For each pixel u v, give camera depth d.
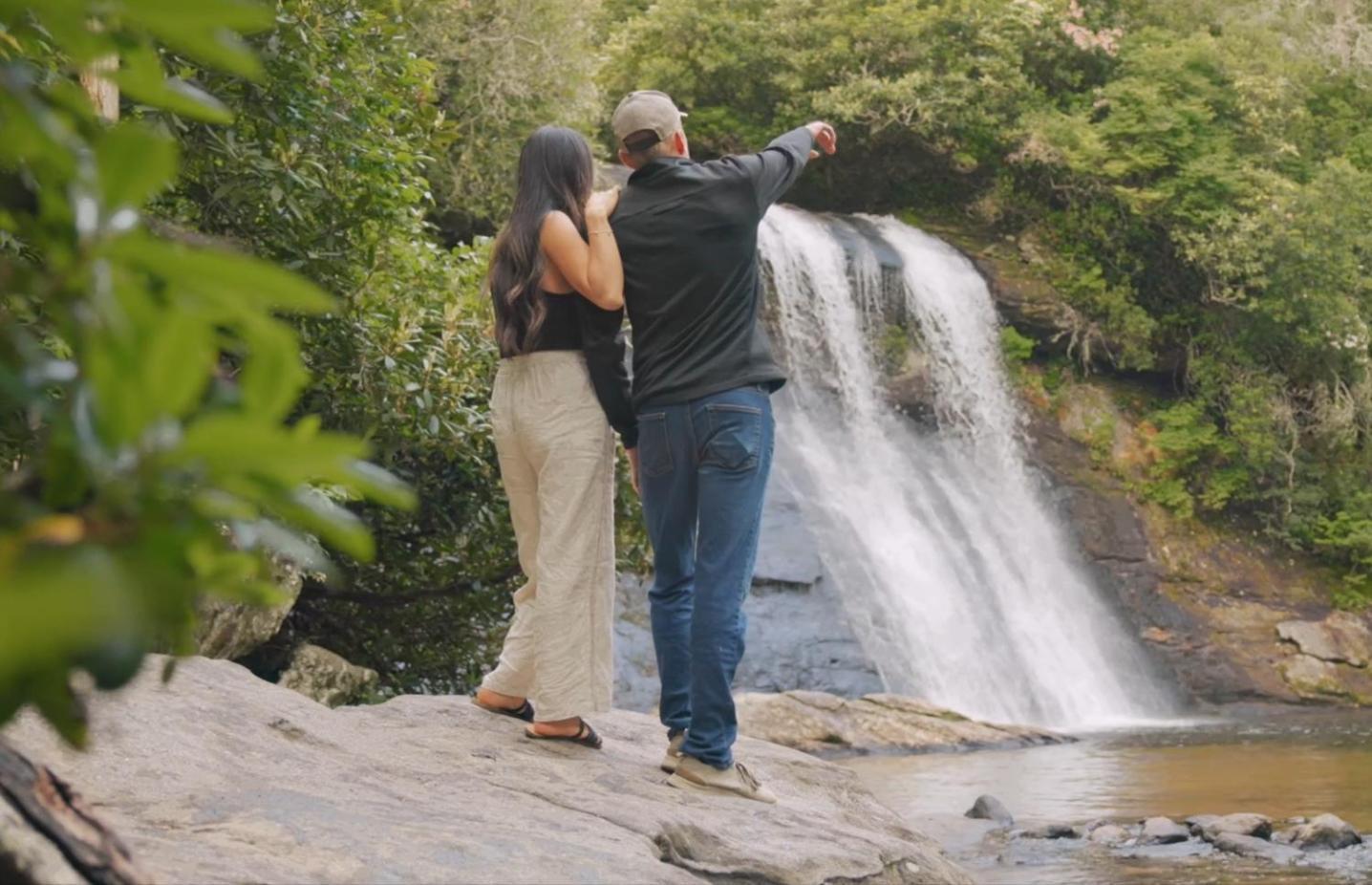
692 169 3.96
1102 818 8.52
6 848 1.40
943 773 11.24
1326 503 23.34
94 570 0.44
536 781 3.66
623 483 9.20
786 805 4.04
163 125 5.57
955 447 22.56
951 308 23.41
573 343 4.05
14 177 0.68
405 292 7.98
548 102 18.33
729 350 3.92
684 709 4.11
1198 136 25.19
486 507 8.70
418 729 4.04
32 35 0.97
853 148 26.08
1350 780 10.58
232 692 3.79
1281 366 24.42
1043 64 27.05
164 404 0.51
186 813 2.79
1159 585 21.38
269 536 0.64
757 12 26.94
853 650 16.42
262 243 7.06
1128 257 24.97
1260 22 27.95
